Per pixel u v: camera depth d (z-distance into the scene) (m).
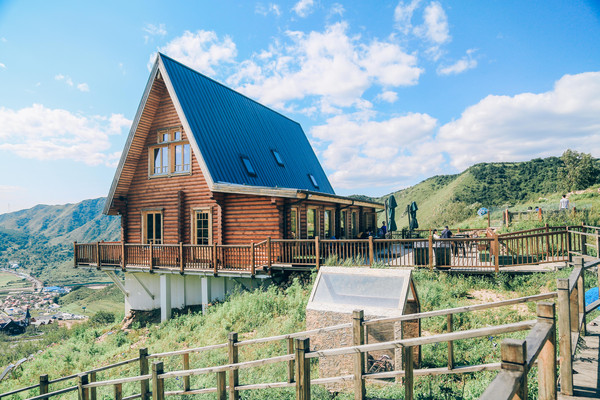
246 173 17.92
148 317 17.11
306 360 3.81
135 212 19.31
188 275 16.70
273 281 14.22
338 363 6.05
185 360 5.97
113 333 15.88
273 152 22.12
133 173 19.44
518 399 1.96
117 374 10.27
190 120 16.73
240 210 16.14
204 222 17.28
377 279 6.35
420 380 5.64
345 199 19.30
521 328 2.93
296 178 22.73
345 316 6.05
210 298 15.48
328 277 6.77
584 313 5.51
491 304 3.85
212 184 15.27
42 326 74.50
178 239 17.50
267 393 6.01
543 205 34.06
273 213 15.36
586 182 58.72
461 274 11.70
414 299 6.59
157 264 16.77
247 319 11.13
